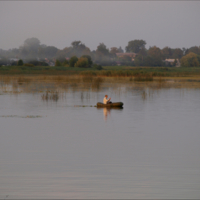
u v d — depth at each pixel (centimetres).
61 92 16062
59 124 7594
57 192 3647
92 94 15138
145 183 3888
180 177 4069
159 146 5541
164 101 12475
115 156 4944
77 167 4444
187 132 6700
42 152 5166
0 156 4944
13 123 7725
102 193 3625
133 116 8812
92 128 7106
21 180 3978
